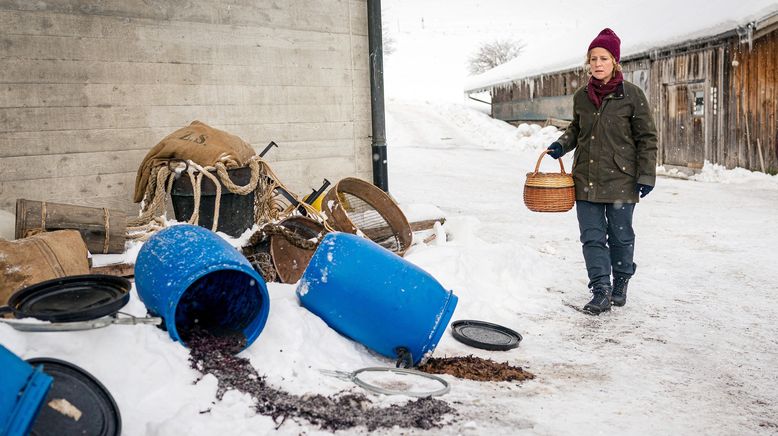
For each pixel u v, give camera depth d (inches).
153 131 249.9
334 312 144.1
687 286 223.0
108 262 179.0
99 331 111.0
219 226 219.5
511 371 142.3
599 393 132.1
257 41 274.4
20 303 109.3
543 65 1002.7
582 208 195.2
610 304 193.8
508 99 1214.9
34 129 224.5
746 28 510.6
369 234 233.5
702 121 590.2
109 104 239.1
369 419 109.7
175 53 253.3
